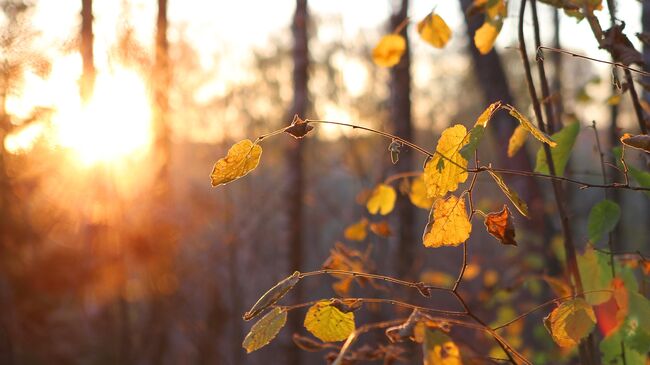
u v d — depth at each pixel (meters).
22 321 5.76
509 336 3.12
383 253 4.97
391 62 1.83
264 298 1.12
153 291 5.07
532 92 1.47
